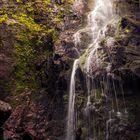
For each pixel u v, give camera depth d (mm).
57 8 13977
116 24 11047
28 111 10844
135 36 9930
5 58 11547
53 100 10914
